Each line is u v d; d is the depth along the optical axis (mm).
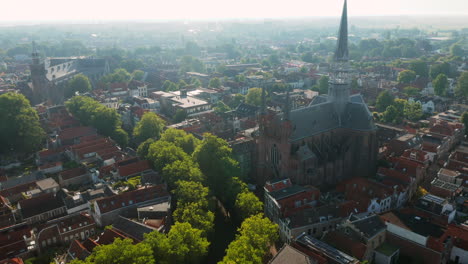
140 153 179750
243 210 132375
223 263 97875
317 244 110688
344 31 169875
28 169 186875
